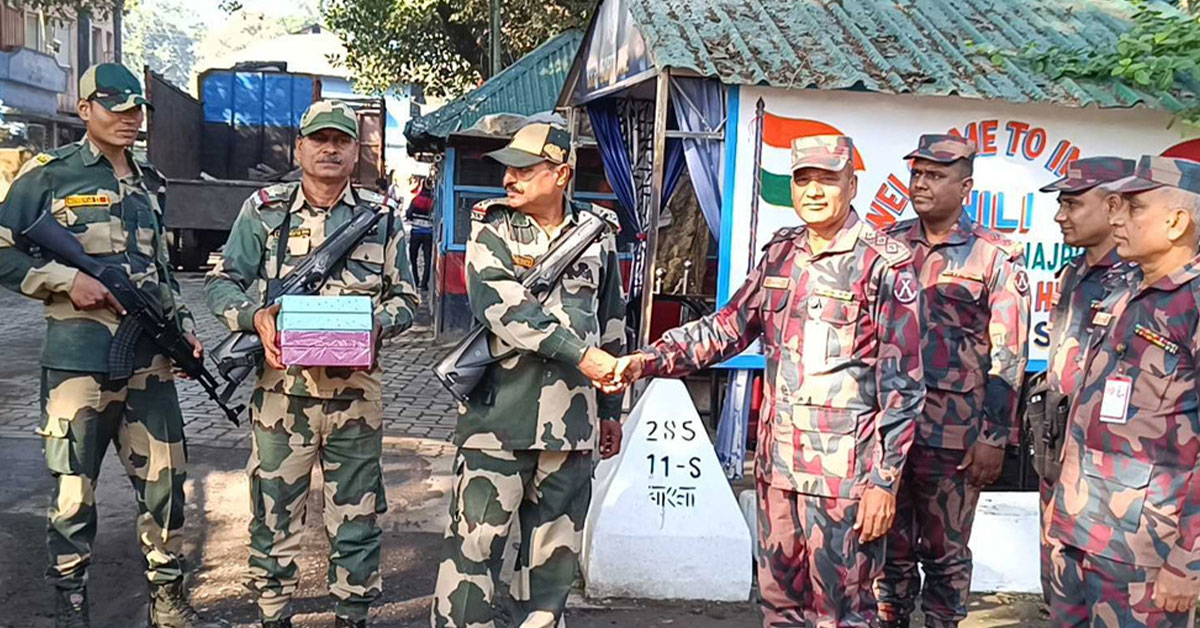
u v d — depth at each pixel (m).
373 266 3.89
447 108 12.57
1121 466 3.06
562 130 3.50
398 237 3.99
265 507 3.85
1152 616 3.04
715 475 4.77
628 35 7.54
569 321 3.51
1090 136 6.42
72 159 3.85
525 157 3.40
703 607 4.60
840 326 3.41
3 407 7.79
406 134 12.47
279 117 18.53
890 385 3.36
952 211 4.04
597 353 3.38
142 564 4.84
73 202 3.79
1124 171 3.48
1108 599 3.09
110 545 5.07
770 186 6.20
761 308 3.62
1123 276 3.36
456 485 3.62
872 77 6.10
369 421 3.92
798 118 6.18
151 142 15.91
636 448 4.77
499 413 3.50
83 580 3.90
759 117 6.13
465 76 20.02
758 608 4.60
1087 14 7.27
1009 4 7.34
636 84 7.30
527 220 3.55
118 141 3.85
